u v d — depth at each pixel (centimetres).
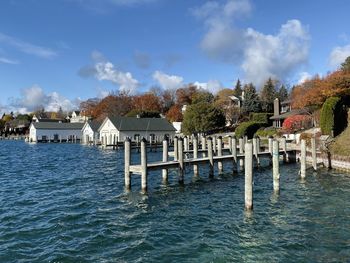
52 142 10150
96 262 980
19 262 973
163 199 1758
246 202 1487
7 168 3178
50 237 1173
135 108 11475
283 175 2473
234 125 7700
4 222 1339
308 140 3300
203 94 10456
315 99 4666
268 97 9881
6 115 16150
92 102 13938
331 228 1262
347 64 5419
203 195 1858
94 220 1370
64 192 1936
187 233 1218
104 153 5203
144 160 1883
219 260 991
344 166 2527
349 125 3394
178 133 8294
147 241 1135
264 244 1111
